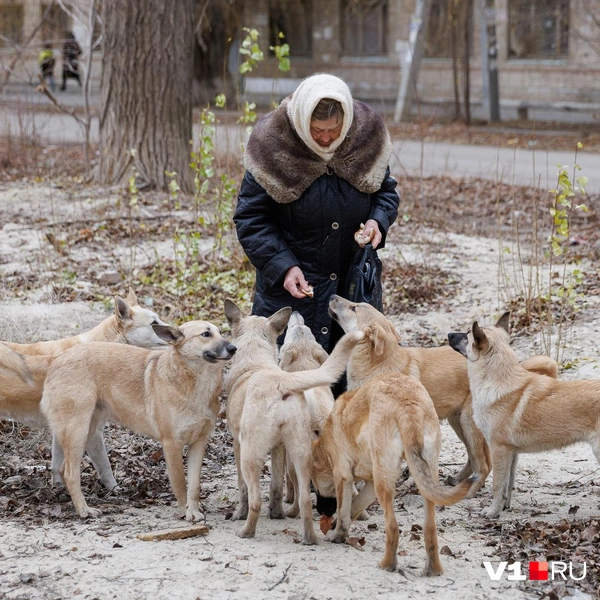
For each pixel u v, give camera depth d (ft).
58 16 120.67
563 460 26.76
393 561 18.80
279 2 145.07
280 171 23.53
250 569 18.67
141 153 63.98
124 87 63.82
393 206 24.94
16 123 101.86
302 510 20.27
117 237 50.83
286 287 23.77
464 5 123.24
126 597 17.44
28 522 21.47
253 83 143.33
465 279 44.09
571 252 49.08
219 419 29.78
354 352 23.24
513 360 23.00
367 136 23.91
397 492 24.45
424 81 146.00
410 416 18.57
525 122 126.82
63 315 37.63
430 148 98.78
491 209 62.95
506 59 140.46
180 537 20.40
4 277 43.06
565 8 135.54
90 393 22.54
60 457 24.25
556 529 21.20
